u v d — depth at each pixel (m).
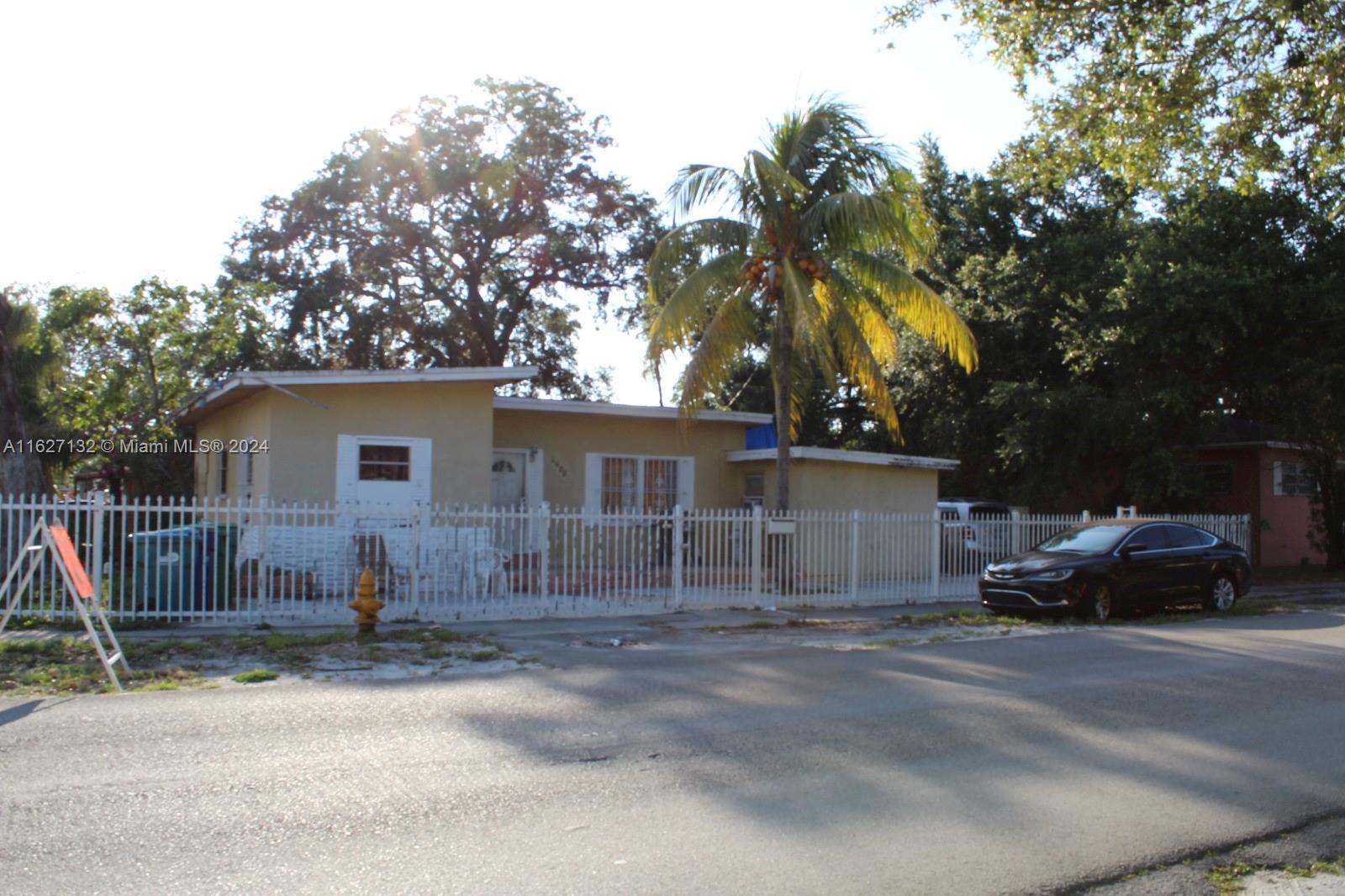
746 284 16.78
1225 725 8.11
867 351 16.75
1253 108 12.89
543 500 19.94
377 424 16.94
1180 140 13.23
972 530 18.23
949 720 8.09
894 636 12.97
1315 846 5.57
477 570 15.15
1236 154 13.32
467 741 7.32
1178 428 24.08
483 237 32.34
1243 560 16.73
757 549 15.88
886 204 15.82
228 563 13.01
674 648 11.76
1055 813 5.94
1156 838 5.59
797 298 15.33
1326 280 21.17
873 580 16.92
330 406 16.66
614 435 20.64
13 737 7.31
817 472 20.34
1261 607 17.14
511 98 32.31
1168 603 15.70
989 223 27.36
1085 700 8.91
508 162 31.34
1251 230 22.59
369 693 8.90
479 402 17.47
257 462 16.89
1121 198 25.83
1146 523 15.91
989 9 13.63
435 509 15.95
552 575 14.80
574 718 8.04
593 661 10.70
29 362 20.23
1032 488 24.77
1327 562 27.00
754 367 34.06
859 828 5.61
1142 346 22.70
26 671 9.79
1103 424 23.12
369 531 15.28
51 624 12.36
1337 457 25.47
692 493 21.23
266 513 13.10
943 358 26.38
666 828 5.55
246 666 10.20
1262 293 21.52
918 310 16.42
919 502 21.77
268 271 31.23
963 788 6.36
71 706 8.32
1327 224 21.48
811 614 15.18
